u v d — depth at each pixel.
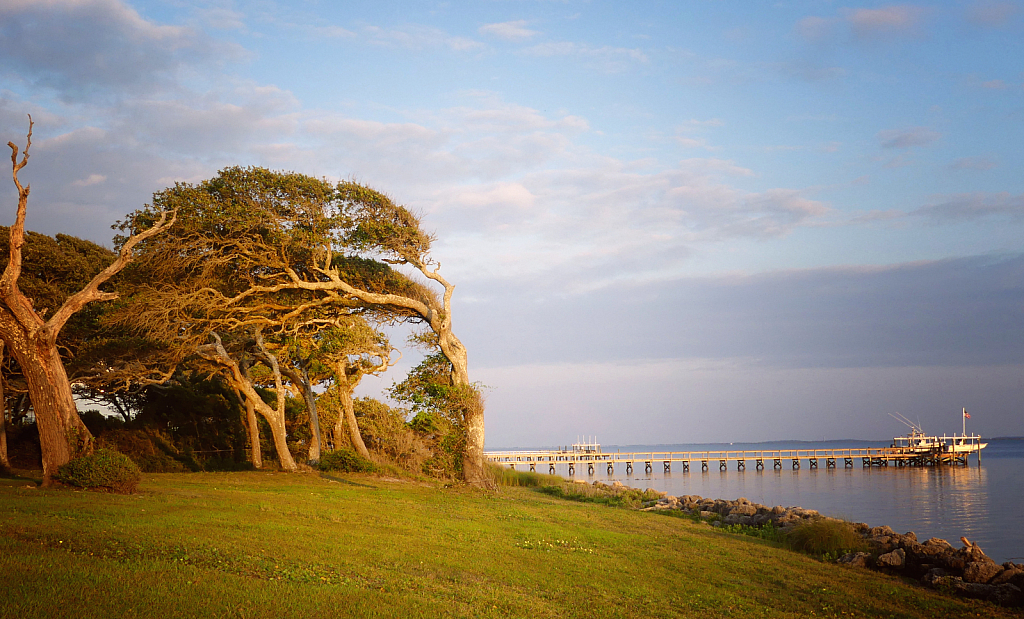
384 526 17.44
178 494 20.33
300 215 29.27
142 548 12.16
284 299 31.97
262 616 9.15
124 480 19.92
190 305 29.12
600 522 23.00
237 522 15.62
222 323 30.36
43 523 13.34
